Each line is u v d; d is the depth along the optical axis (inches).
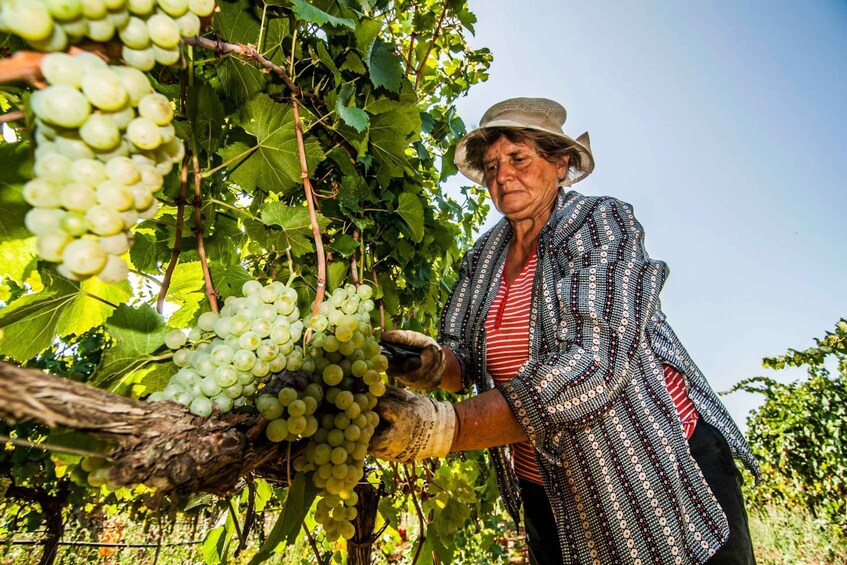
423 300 106.3
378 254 85.4
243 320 40.0
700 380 68.8
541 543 76.2
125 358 40.5
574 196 74.1
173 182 53.0
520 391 51.3
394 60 68.7
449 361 78.2
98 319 54.3
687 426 64.3
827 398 322.7
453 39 126.8
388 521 90.9
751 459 67.7
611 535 57.2
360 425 43.0
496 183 80.9
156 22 27.5
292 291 43.7
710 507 56.8
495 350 74.9
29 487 199.6
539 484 75.3
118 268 27.2
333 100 65.1
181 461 29.8
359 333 47.3
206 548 88.7
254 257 79.6
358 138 68.6
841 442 312.2
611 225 63.7
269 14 58.1
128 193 26.5
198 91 50.0
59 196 25.7
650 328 67.9
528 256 77.6
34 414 23.5
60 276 45.9
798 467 348.2
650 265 61.0
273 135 62.0
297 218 60.7
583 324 55.8
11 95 37.4
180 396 33.7
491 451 82.4
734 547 58.7
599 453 58.1
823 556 330.6
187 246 59.9
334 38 66.7
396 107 70.9
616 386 53.1
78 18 24.6
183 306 68.4
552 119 80.2
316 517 49.5
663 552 55.3
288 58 64.6
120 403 27.9
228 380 34.9
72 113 24.5
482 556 262.1
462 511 80.0
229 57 57.5
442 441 48.7
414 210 80.8
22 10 23.0
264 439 39.0
